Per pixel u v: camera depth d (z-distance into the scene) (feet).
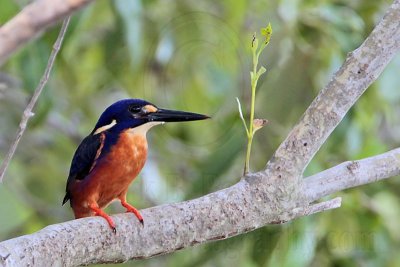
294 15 35.01
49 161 44.78
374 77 21.16
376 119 41.98
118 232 20.33
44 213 43.27
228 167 35.63
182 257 35.50
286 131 36.19
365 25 38.04
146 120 26.07
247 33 40.70
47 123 44.80
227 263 34.24
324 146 36.29
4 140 44.09
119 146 25.76
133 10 33.94
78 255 19.84
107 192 26.27
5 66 40.47
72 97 44.55
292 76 36.27
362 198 37.32
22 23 12.45
